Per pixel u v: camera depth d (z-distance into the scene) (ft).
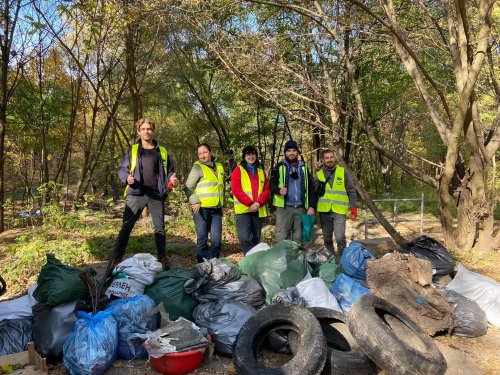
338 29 30.83
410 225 37.42
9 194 69.77
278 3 25.76
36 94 49.75
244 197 19.66
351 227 35.32
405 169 28.04
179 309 13.15
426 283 14.17
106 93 57.47
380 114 54.60
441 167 26.17
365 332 11.01
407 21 35.01
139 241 28.37
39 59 46.29
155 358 11.06
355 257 16.98
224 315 12.67
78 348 10.73
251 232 20.39
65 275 12.52
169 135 59.16
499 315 14.90
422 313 13.99
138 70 47.55
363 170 97.35
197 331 11.75
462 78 25.21
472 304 14.35
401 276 14.46
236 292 13.82
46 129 52.49
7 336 12.12
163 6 27.68
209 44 29.68
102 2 30.42
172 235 30.86
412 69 27.27
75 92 55.93
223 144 56.34
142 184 18.98
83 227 32.96
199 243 19.84
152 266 13.92
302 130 39.60
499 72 33.99
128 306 12.13
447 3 26.17
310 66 35.78
